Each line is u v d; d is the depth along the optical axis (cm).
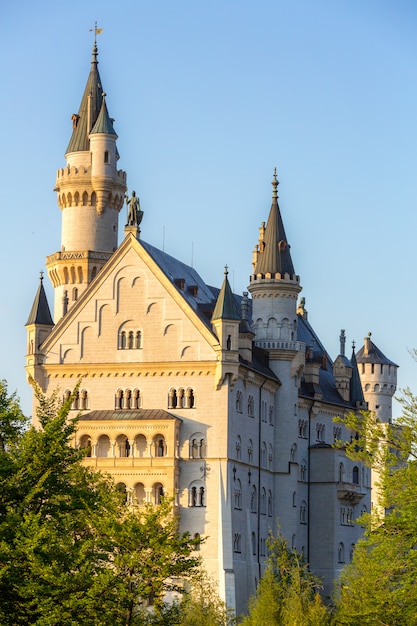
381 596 8894
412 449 9112
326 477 18038
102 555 9150
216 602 13388
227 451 15350
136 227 16012
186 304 15662
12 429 8900
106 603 8519
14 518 8194
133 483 15350
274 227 17388
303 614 11769
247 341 16250
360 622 9125
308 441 18200
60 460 8588
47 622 7888
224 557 15112
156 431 15412
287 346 17175
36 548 8094
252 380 16262
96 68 18825
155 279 15825
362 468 19000
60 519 8612
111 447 15525
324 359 19600
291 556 15938
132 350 15800
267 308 17262
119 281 15975
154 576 9394
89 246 18225
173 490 15225
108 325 15938
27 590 7919
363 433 9219
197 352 15562
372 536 9038
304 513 17925
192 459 15412
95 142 18300
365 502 19188
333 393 19325
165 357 15675
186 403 15550
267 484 16812
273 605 12200
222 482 15288
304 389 18412
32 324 16125
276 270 17250
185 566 9481
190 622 11638
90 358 15938
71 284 18225
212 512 15250
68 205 18350
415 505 8975
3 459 8412
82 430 15600
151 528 9594
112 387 15838
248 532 15900
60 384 16038
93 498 8819
